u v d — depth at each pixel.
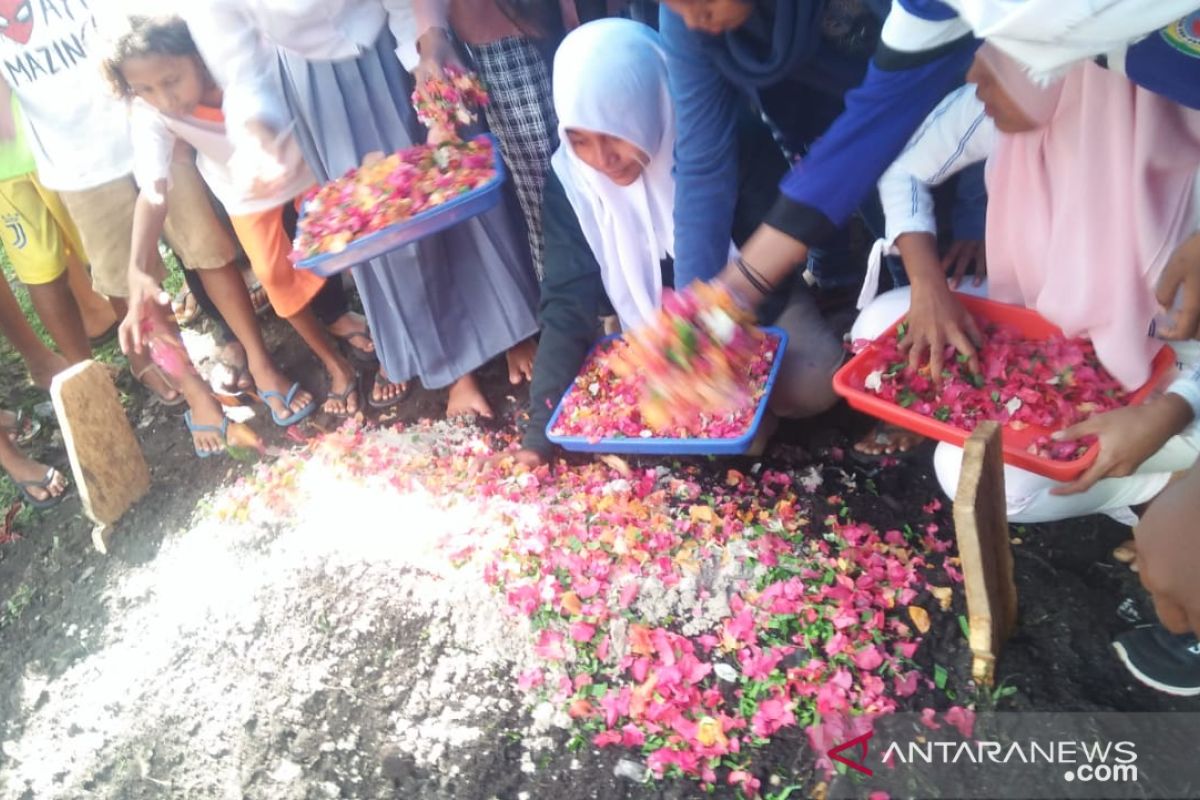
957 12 1.45
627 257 2.63
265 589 2.62
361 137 2.78
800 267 3.02
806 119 2.55
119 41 2.54
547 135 2.77
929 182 2.18
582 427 2.56
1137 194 1.73
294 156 2.79
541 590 2.34
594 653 2.22
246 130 2.65
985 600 1.82
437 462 2.89
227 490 3.05
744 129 2.54
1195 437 1.87
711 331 1.78
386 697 2.28
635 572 2.33
